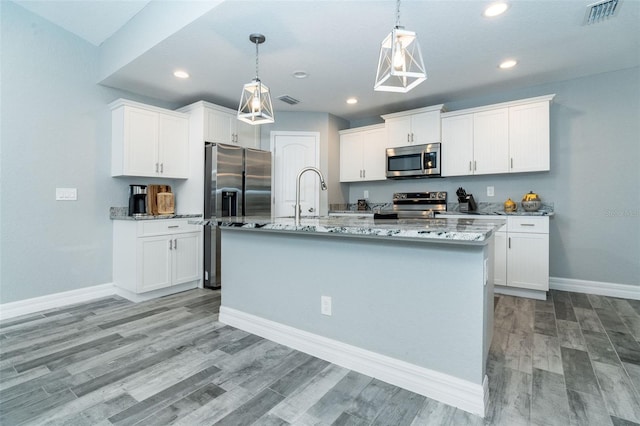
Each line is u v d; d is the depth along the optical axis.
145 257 3.21
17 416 1.46
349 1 2.12
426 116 4.05
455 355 1.56
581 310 2.86
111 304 3.11
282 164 4.62
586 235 3.41
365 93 3.88
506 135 3.56
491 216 3.45
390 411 1.50
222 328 2.50
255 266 2.39
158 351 2.11
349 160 4.86
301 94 3.91
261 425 1.41
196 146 3.79
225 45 2.67
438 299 1.60
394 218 2.51
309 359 2.00
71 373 1.83
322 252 2.01
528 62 3.05
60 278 3.08
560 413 1.47
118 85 3.48
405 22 2.36
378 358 1.79
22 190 2.85
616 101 3.25
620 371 1.83
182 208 3.98
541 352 2.07
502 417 1.45
